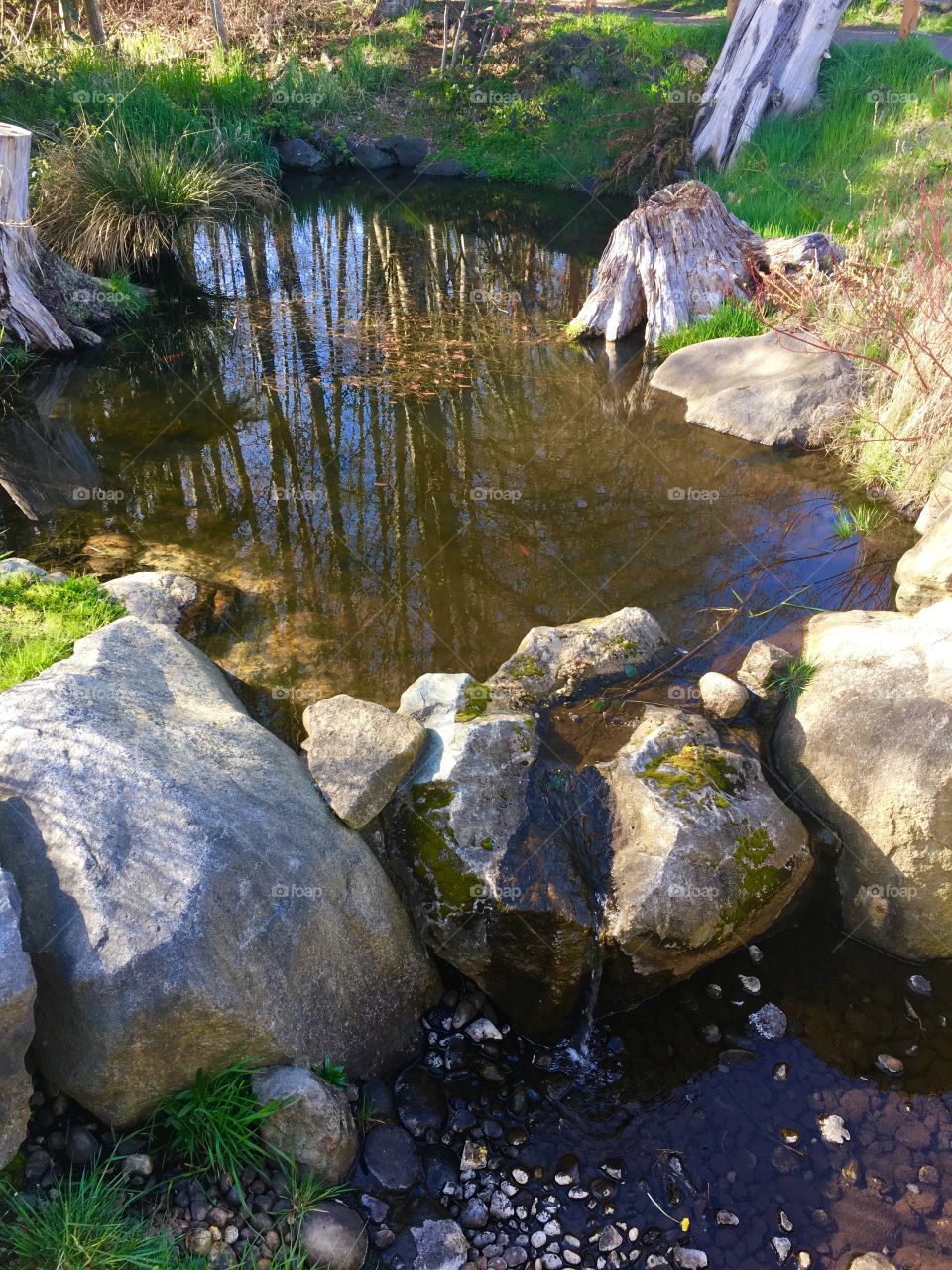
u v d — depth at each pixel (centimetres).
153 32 1406
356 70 1424
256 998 257
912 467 527
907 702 343
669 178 1169
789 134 1108
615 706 375
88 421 641
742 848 317
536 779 335
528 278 930
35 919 251
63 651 366
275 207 1127
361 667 407
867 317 606
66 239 859
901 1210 260
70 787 270
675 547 495
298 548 494
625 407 654
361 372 710
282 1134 254
